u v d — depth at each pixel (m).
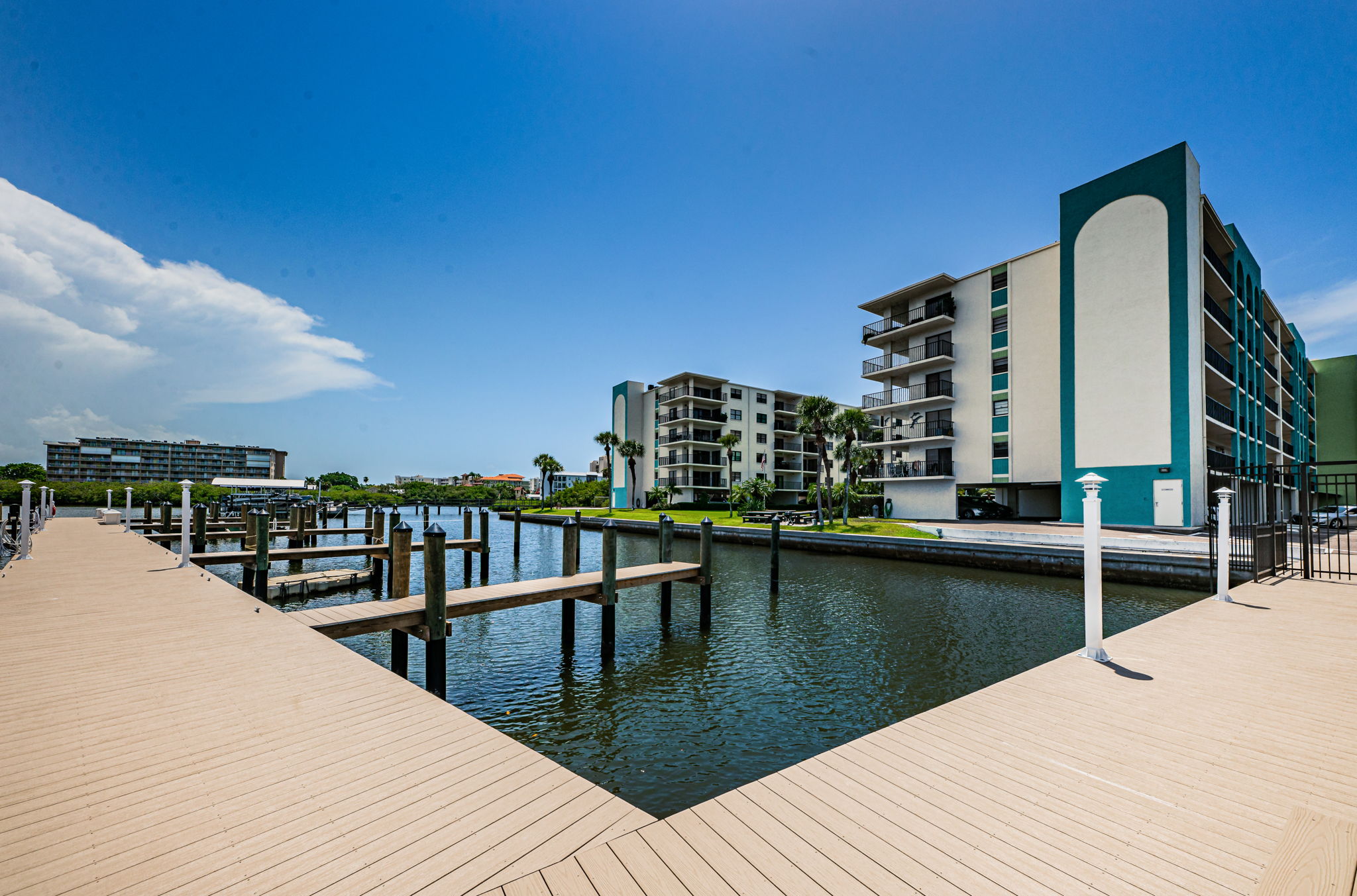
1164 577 17.34
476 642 12.95
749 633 13.53
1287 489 33.78
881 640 12.86
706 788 6.77
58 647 6.63
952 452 37.53
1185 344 26.28
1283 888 1.87
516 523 28.06
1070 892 2.49
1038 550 20.20
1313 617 8.04
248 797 3.35
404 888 2.54
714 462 62.78
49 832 2.98
